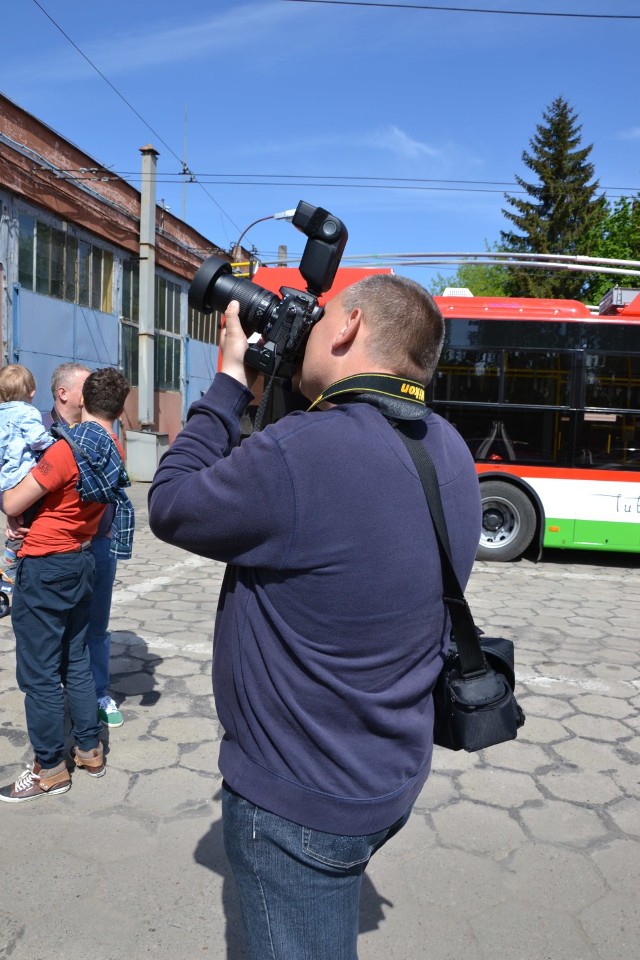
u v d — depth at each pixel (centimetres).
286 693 129
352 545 123
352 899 136
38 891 254
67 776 318
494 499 841
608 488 820
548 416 827
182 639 526
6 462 327
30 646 304
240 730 136
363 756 130
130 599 634
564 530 832
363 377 134
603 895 262
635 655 534
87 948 229
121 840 285
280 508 122
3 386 343
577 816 314
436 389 841
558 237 3841
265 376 151
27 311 1388
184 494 129
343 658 128
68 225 1517
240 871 137
